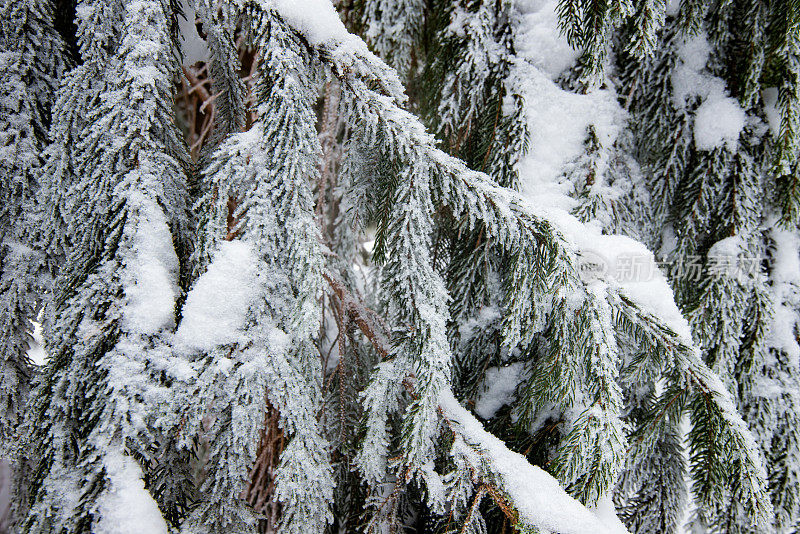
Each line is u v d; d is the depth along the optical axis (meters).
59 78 0.96
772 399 1.14
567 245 0.94
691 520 1.11
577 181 1.08
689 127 1.12
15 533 0.93
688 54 1.11
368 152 1.04
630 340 1.07
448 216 1.14
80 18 0.92
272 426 1.06
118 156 0.90
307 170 0.94
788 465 1.13
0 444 0.95
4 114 0.94
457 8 1.12
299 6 0.94
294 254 0.93
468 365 1.13
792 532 1.13
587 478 0.95
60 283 0.92
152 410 0.87
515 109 1.09
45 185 0.94
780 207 1.14
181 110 1.53
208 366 0.89
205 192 0.94
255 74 0.96
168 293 0.90
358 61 0.96
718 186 1.12
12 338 0.95
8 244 0.95
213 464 0.92
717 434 0.95
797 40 1.03
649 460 1.10
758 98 1.10
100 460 0.86
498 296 1.11
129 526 0.85
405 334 0.99
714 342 1.13
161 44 0.92
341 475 1.08
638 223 1.12
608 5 0.98
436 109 1.14
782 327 1.14
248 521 0.91
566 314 0.96
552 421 1.07
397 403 1.01
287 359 0.93
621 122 1.11
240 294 0.91
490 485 0.95
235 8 0.95
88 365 0.88
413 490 1.09
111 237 0.90
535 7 1.10
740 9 1.09
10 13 0.94
